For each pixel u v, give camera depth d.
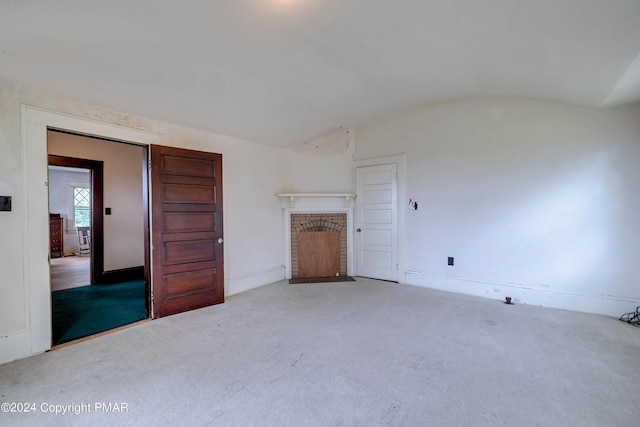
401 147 4.88
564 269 3.63
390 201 5.00
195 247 3.63
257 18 2.22
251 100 3.48
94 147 5.01
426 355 2.48
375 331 2.97
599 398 1.92
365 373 2.22
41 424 1.70
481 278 4.18
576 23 2.12
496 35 2.50
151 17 2.06
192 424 1.70
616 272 3.36
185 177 3.54
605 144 3.40
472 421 1.71
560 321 3.22
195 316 3.40
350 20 2.34
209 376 2.18
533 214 3.82
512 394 1.96
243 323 3.19
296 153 5.24
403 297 4.11
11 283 2.45
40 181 2.60
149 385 2.07
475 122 4.21
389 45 2.72
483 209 4.16
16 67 2.31
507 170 3.98
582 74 2.76
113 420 1.73
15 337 2.45
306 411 1.80
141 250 5.56
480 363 2.36
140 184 5.57
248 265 4.54
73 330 3.02
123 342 2.74
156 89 2.93
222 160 4.04
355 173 5.37
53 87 2.61
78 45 2.22
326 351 2.56
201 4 2.00
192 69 2.75
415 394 1.97
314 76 3.22
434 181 4.56
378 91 3.82
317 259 5.32
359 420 1.73
